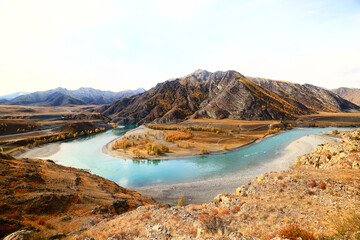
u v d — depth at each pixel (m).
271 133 150.62
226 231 10.72
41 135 155.12
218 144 112.62
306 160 33.44
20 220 19.06
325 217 11.16
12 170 31.59
